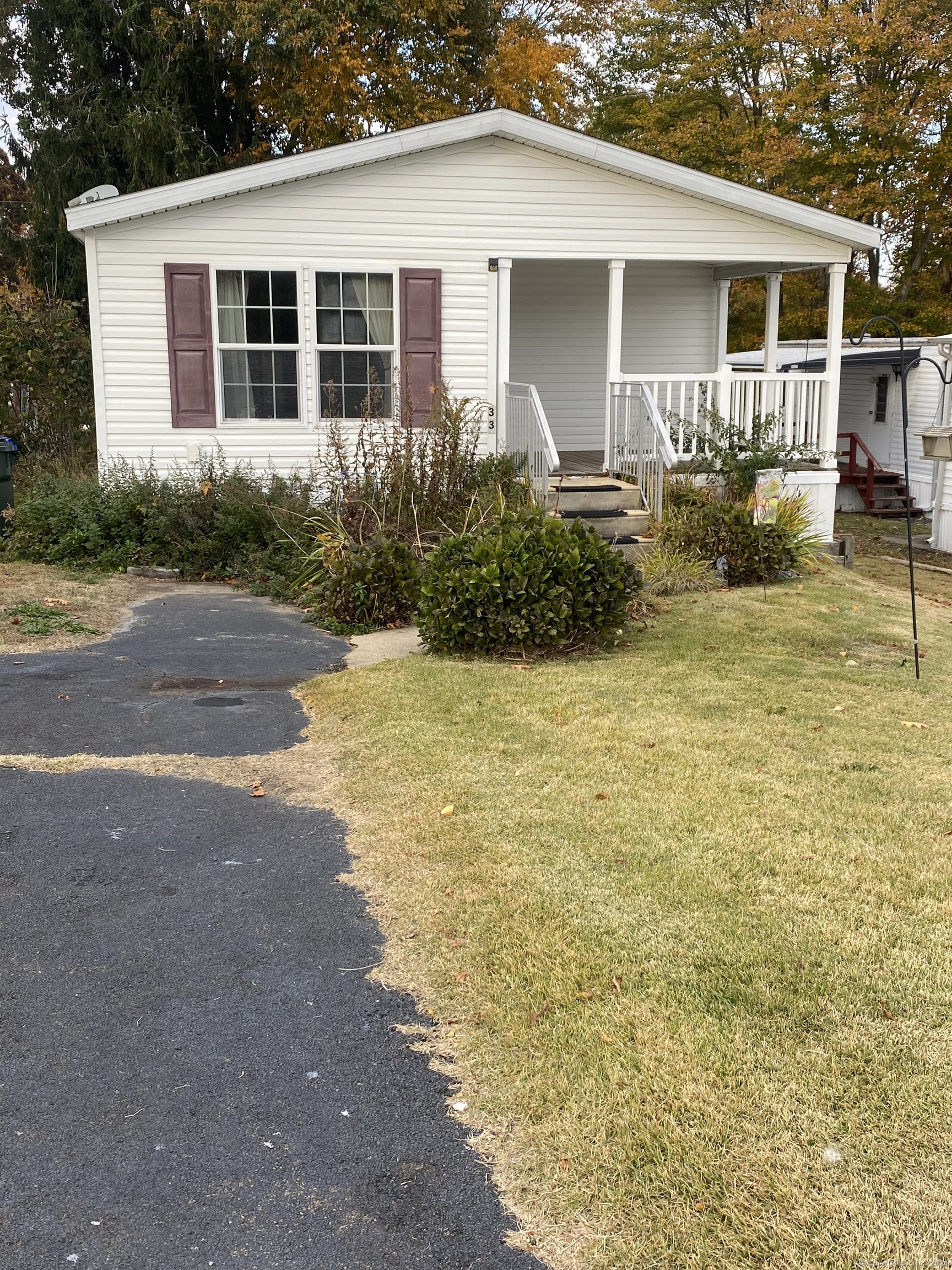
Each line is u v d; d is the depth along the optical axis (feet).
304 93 70.64
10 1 71.51
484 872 14.48
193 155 71.67
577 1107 10.00
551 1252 8.53
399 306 40.09
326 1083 10.54
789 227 42.27
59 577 34.94
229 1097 10.33
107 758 19.07
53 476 42.14
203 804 17.22
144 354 38.91
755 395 43.27
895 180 81.00
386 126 75.97
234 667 25.44
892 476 74.54
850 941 12.67
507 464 38.29
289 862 15.24
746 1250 8.41
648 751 19.15
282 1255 8.50
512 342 48.34
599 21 95.40
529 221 40.57
